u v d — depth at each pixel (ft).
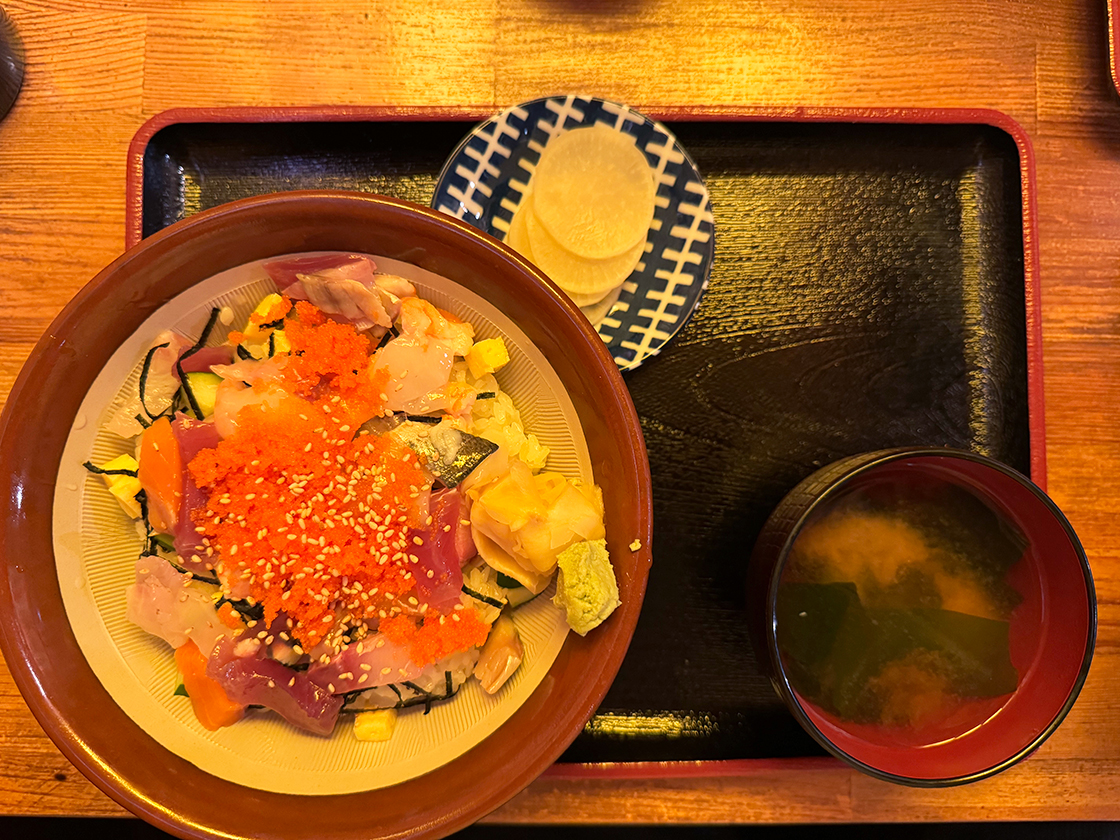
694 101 1.14
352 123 1.12
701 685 1.11
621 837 1.30
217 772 0.96
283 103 1.13
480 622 0.99
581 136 1.10
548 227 1.09
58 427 0.95
